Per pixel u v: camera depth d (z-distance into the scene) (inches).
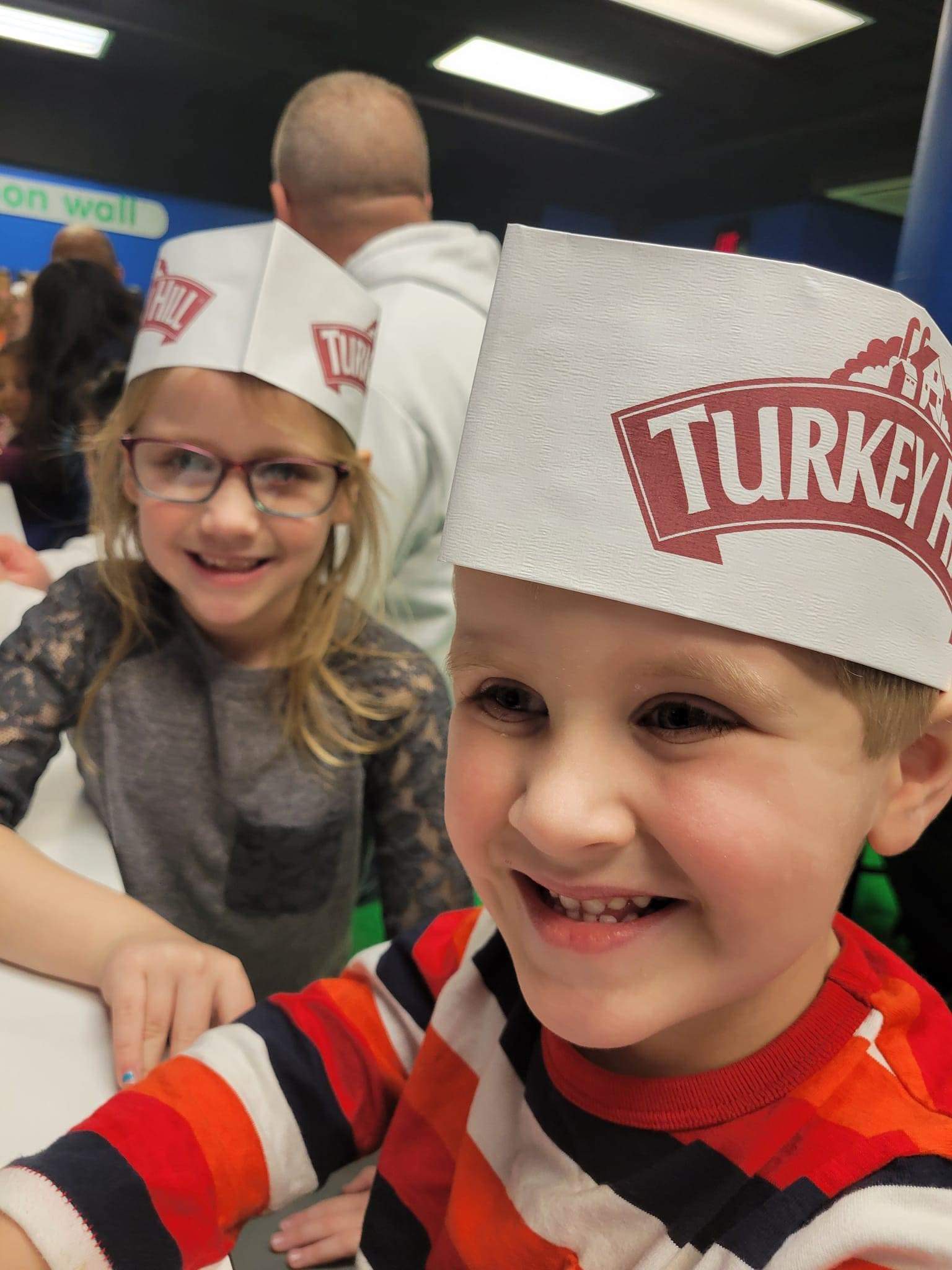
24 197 88.1
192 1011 24.4
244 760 38.8
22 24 79.0
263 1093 20.1
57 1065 22.4
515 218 105.7
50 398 65.9
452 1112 20.0
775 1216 14.2
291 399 36.6
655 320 12.8
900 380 13.0
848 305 12.5
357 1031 22.1
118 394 67.4
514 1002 20.1
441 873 42.1
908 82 73.5
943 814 37.3
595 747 13.1
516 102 91.0
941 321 36.6
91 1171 17.4
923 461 13.3
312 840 39.4
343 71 81.9
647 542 12.6
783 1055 15.7
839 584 12.6
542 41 77.9
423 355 54.2
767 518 12.4
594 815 12.8
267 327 35.5
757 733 12.6
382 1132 21.8
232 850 38.9
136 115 90.4
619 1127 16.4
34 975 26.1
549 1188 16.8
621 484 12.8
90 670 39.1
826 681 12.9
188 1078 20.0
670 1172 15.5
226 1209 18.7
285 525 37.2
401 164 59.2
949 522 14.1
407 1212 19.7
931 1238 13.0
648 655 12.6
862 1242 13.3
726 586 12.3
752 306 12.5
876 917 44.7
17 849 29.2
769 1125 15.2
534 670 13.4
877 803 14.4
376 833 43.4
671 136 92.6
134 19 79.0
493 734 14.4
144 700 38.9
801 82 77.8
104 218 92.7
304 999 22.7
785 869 12.9
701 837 12.7
